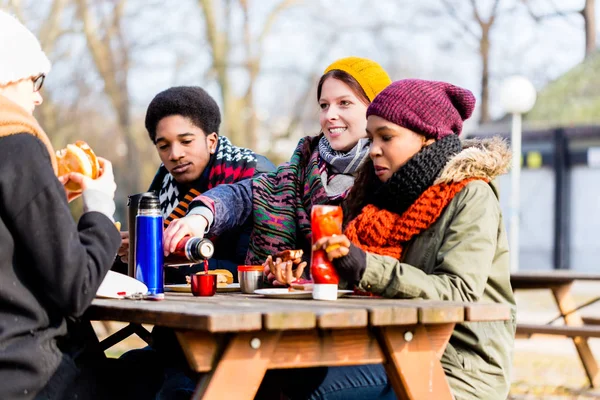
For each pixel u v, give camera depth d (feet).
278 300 9.75
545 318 38.52
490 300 10.45
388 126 10.74
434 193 10.33
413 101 10.69
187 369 11.07
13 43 9.55
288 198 13.50
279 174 13.82
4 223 8.59
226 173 14.64
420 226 10.32
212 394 7.95
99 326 32.19
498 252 10.48
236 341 8.02
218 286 11.78
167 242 11.77
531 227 66.95
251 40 83.35
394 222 10.55
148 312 8.33
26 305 8.66
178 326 7.91
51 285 8.60
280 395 11.35
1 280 8.56
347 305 8.66
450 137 10.73
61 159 9.87
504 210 65.87
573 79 77.82
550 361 27.91
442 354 9.57
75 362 9.20
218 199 13.21
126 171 89.45
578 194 65.92
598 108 75.31
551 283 23.68
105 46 83.92
